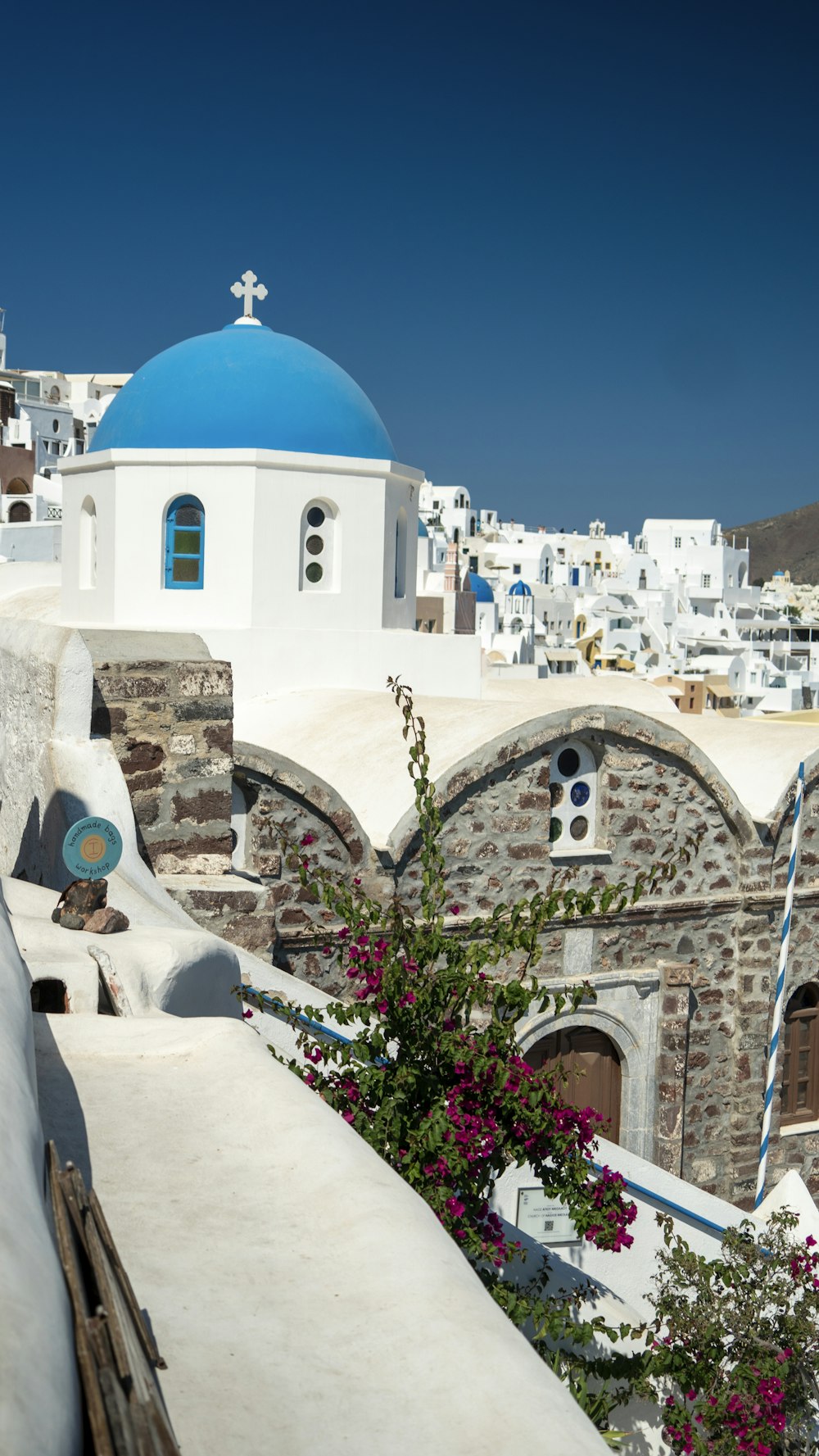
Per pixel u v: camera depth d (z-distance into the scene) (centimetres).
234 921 1096
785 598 15188
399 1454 255
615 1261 994
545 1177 658
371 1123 624
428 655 1978
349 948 688
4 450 6009
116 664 1100
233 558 1869
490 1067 630
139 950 596
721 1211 1123
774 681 9775
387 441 2069
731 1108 1597
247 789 1329
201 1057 457
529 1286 754
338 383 2020
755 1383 777
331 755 1576
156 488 1877
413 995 638
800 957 1620
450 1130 606
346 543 1933
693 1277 877
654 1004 1530
